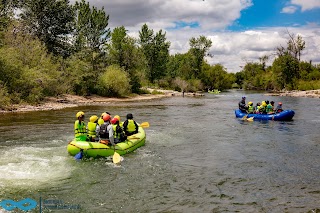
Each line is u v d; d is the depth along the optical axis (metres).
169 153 10.80
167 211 6.26
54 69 29.36
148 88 55.31
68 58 35.28
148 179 8.12
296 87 59.72
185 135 14.10
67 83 32.53
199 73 71.44
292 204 6.65
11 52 24.25
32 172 8.33
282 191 7.39
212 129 15.74
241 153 10.93
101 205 6.50
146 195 7.06
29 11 38.00
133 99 37.75
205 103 32.97
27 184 7.48
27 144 11.55
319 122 18.31
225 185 7.76
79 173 8.41
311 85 55.88
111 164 9.28
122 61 45.81
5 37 27.31
